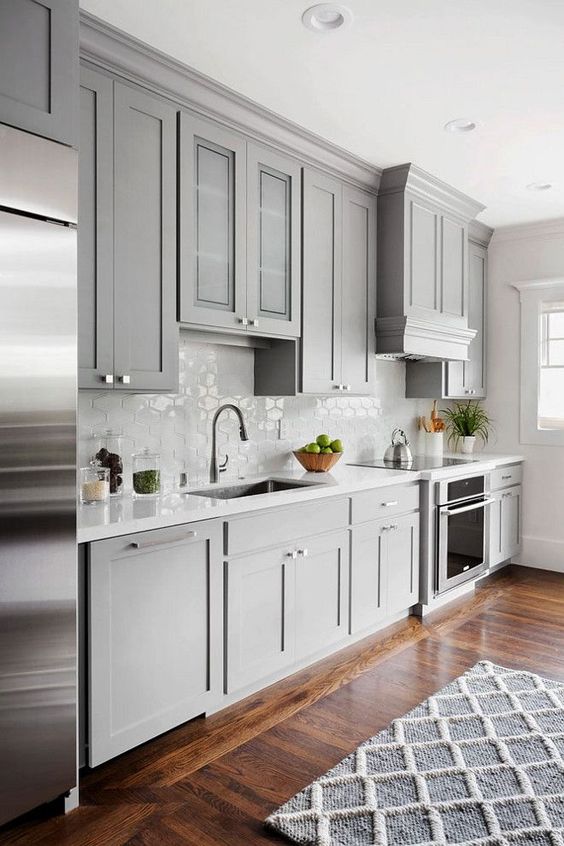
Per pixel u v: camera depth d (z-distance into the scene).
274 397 3.73
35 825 1.95
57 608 1.94
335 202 3.60
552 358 5.02
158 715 2.33
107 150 2.43
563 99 2.94
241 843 1.87
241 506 2.61
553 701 2.73
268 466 3.70
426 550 3.85
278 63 2.63
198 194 2.81
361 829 1.92
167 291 2.67
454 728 2.51
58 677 1.95
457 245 4.40
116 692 2.19
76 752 2.01
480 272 5.10
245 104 2.92
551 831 1.91
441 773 2.21
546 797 2.08
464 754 2.33
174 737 2.44
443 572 3.96
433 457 4.75
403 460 4.28
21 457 1.83
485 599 4.22
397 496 3.64
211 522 2.51
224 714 2.62
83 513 2.33
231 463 3.47
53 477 1.92
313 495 2.99
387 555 3.55
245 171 3.03
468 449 5.12
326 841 1.86
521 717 2.60
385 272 3.93
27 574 1.86
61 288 1.93
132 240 2.53
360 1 2.22
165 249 2.66
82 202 2.35
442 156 3.63
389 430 4.72
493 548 4.65
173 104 2.69
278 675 2.95
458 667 3.11
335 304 3.61
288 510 2.88
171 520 2.33
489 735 2.46
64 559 1.95
